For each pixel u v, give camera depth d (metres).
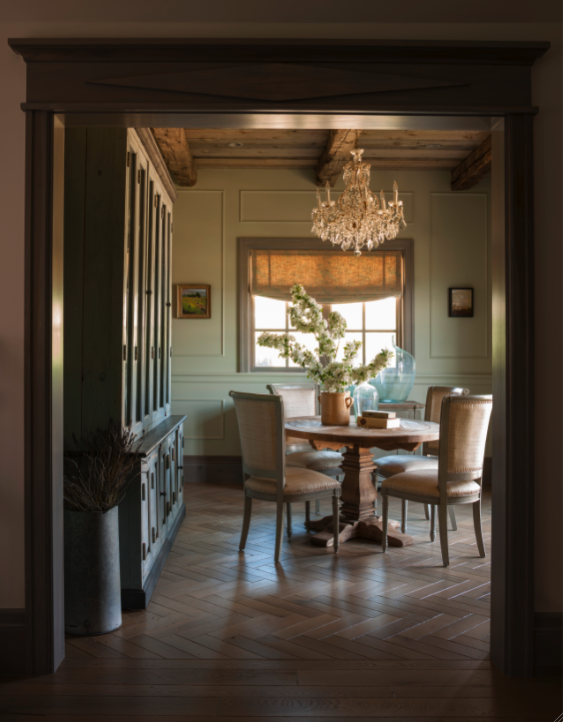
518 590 2.54
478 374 6.71
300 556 4.05
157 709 2.26
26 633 2.53
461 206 6.70
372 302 6.77
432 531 4.41
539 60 2.61
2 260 2.57
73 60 2.55
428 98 2.58
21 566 2.58
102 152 3.23
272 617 3.06
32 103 2.53
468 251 6.71
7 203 2.57
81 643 2.79
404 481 4.03
